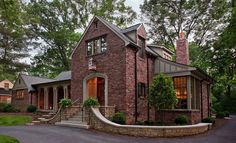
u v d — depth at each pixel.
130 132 13.30
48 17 40.34
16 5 11.93
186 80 18.62
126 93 16.55
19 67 38.19
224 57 29.17
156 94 15.78
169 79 16.12
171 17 38.31
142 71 18.83
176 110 18.23
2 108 29.50
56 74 44.25
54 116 19.08
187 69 18.38
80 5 40.56
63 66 42.25
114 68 17.58
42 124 18.72
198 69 18.28
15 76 38.50
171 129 12.92
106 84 17.92
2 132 13.90
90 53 19.77
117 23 40.25
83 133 13.46
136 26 19.34
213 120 19.47
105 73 18.16
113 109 16.73
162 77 16.03
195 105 19.44
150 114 19.00
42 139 11.49
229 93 42.38
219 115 27.27
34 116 22.53
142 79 18.70
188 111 17.70
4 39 34.69
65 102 18.44
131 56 17.58
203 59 34.62
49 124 18.64
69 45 41.34
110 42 18.17
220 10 34.47
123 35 18.19
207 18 36.50
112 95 17.41
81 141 11.04
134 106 17.27
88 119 15.87
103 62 18.45
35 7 38.84
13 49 36.72
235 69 37.78
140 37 19.30
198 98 21.14
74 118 17.48
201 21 37.03
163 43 39.69
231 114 37.00
